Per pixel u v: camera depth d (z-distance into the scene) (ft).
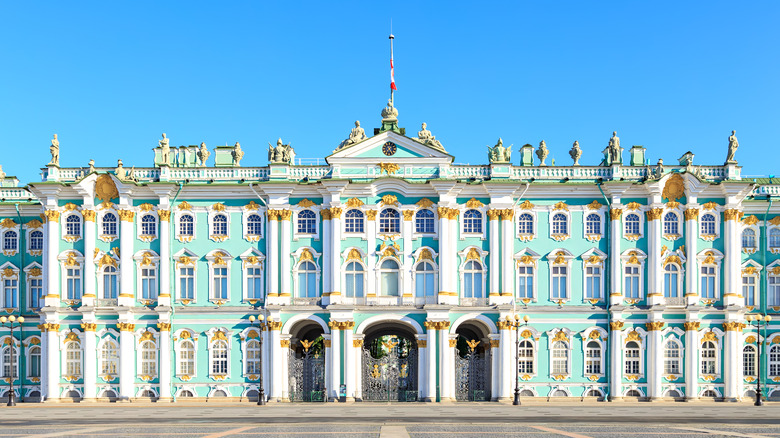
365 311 238.48
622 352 241.14
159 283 242.17
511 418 169.07
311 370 241.35
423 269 242.37
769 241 251.80
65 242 244.01
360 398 236.22
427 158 244.01
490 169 245.86
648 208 244.42
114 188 243.60
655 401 237.66
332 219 240.53
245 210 245.24
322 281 241.55
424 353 238.07
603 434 135.74
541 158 251.80
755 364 247.29
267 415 179.32
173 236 244.63
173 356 240.94
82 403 234.79
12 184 265.54
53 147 247.29
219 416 176.45
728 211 243.19
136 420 164.96
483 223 244.01
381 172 244.63
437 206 242.17
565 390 240.73
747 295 250.57
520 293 244.63
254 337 241.35
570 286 243.60
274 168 245.04
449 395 236.22
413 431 140.36
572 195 245.86
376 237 242.78
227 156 256.11
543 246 245.04
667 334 241.76
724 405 225.35
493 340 238.89
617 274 242.17
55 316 239.50
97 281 242.78
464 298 241.35
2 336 247.91
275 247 241.55
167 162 247.29
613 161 248.11
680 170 247.09
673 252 244.22
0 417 174.70
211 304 242.99
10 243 252.01
